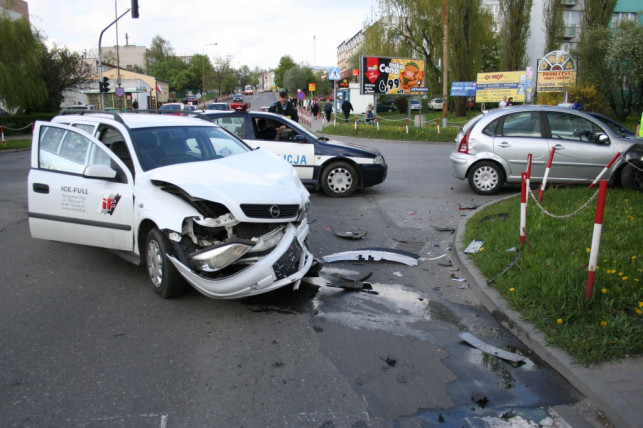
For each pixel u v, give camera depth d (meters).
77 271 5.86
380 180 10.30
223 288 4.47
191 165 5.28
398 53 42.81
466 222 7.57
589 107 28.75
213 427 3.06
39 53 36.47
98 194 5.49
